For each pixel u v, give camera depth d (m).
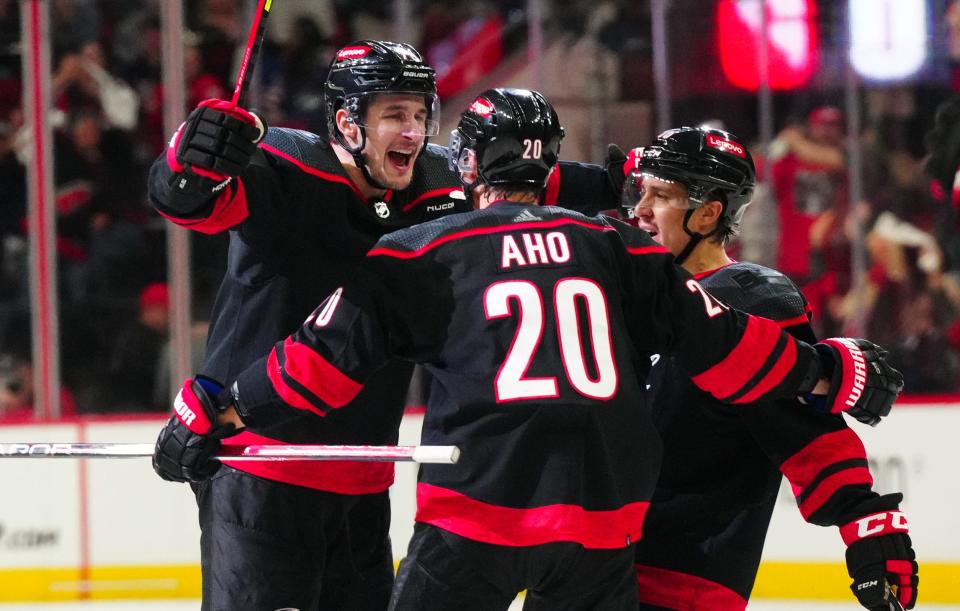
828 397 10.39
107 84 27.42
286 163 10.82
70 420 24.09
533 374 9.13
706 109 26.70
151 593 24.06
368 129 10.95
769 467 11.00
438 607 9.26
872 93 26.02
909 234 25.55
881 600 10.36
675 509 10.80
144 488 24.11
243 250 11.23
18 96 27.36
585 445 9.23
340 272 11.28
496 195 9.96
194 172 9.47
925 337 25.20
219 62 28.19
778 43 26.30
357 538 12.28
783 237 25.86
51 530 24.17
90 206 26.84
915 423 22.33
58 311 26.20
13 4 27.22
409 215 11.71
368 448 9.45
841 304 25.62
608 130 27.16
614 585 9.52
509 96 9.91
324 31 29.50
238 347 11.47
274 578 11.37
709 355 9.86
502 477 9.12
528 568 9.24
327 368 9.30
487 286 9.30
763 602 22.34
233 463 11.49
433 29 30.11
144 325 26.67
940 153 24.81
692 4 26.67
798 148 26.02
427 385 24.14
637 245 9.88
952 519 22.17
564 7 27.56
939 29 25.83
